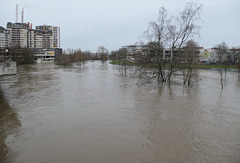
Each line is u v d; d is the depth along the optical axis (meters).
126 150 9.09
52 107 15.90
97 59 177.00
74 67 71.62
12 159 8.37
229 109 15.52
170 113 14.41
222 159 8.41
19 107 16.02
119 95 20.20
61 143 9.75
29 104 16.89
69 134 10.79
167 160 8.30
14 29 161.12
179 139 10.24
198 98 19.22
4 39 159.25
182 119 13.16
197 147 9.41
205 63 80.31
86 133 10.91
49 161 8.20
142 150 9.10
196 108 15.72
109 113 14.32
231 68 61.94
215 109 15.49
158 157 8.52
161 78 31.11
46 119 13.13
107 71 51.66
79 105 16.42
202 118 13.37
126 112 14.58
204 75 42.25
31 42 170.00
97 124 12.23
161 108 15.62
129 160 8.28
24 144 9.66
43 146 9.46
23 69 60.47
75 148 9.26
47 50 154.12
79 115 13.89
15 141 9.99
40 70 56.16
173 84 27.62
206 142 9.92
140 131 11.21
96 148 9.26
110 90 22.94
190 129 11.51
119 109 15.29
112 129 11.48
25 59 96.56
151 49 28.12
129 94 20.70
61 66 78.88
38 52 150.50
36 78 35.50
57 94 20.81
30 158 8.43
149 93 21.27
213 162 8.19
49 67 71.81
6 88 24.78
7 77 37.22
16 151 9.01
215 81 32.34
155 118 13.34
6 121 12.88
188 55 27.02
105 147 9.35
